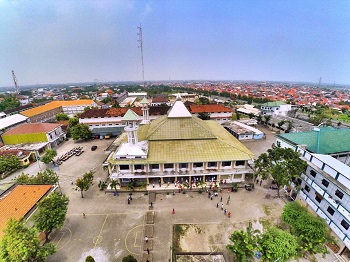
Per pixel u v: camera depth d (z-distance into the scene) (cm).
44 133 6856
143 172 4491
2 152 5872
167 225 3509
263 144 7281
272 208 3912
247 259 2541
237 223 3547
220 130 6078
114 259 2898
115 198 4262
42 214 2891
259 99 17400
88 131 7738
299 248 2591
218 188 4491
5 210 3067
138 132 5806
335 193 3111
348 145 4381
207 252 2970
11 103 14912
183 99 17625
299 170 3622
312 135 4691
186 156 4450
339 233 2872
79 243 3164
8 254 2194
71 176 5206
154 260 2872
